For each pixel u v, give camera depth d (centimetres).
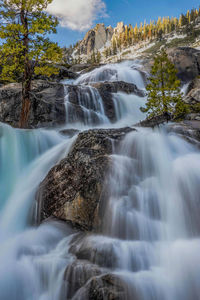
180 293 394
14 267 471
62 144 991
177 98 1045
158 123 1037
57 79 2359
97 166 607
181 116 1120
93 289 373
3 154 885
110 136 731
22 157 945
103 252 443
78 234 546
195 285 402
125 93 1844
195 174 611
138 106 1750
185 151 764
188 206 560
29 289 446
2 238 595
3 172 859
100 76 2666
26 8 1123
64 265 439
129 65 3491
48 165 848
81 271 410
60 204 600
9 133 947
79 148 682
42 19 1126
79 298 387
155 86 1076
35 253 500
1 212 722
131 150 713
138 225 521
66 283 418
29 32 1121
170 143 770
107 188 572
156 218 546
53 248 518
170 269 423
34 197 699
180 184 603
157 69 1063
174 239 501
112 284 375
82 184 584
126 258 441
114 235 515
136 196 574
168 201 564
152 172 680
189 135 859
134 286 386
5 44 1066
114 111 1631
